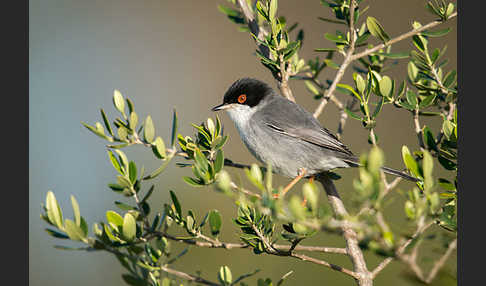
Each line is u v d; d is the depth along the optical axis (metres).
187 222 7.39
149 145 7.58
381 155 5.01
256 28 10.67
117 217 6.90
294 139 10.30
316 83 10.97
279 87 10.49
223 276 7.49
